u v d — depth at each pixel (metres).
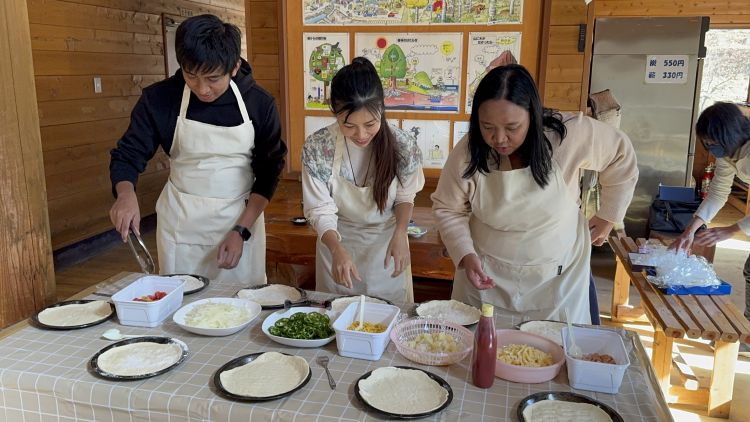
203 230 1.91
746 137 2.36
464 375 1.23
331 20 3.16
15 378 1.19
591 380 1.16
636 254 2.60
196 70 1.53
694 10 5.41
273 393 1.12
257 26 3.31
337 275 1.57
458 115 3.16
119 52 4.88
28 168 1.58
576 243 1.70
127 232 1.64
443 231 1.67
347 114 1.45
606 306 3.76
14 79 1.51
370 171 1.78
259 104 1.84
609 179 1.61
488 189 1.58
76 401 1.16
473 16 3.02
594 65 4.61
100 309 1.54
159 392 1.12
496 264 1.69
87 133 4.55
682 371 2.64
